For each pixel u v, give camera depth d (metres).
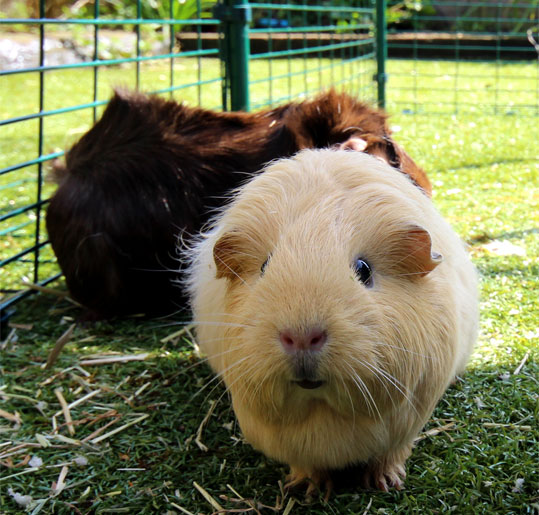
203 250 0.40
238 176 0.58
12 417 0.45
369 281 0.31
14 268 0.69
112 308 0.59
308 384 0.30
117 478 0.39
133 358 0.52
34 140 1.18
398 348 0.30
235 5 0.77
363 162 0.34
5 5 2.06
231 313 0.32
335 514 0.35
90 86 1.63
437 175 0.91
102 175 0.58
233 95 0.80
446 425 0.41
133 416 0.45
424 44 2.04
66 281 0.60
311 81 1.64
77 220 0.57
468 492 0.35
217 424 0.43
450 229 0.39
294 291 0.28
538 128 1.17
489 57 2.02
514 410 0.42
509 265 0.62
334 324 0.28
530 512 0.33
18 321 0.59
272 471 0.39
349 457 0.34
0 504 0.37
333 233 0.30
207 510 0.36
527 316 0.53
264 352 0.29
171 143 0.59
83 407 0.46
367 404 0.31
